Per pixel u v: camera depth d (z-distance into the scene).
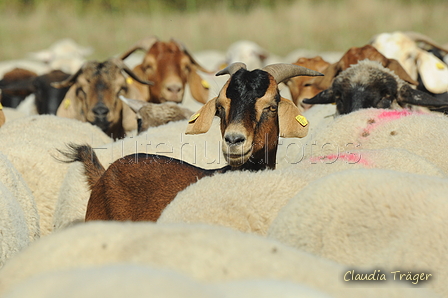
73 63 26.97
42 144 11.63
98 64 16.20
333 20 49.50
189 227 4.97
